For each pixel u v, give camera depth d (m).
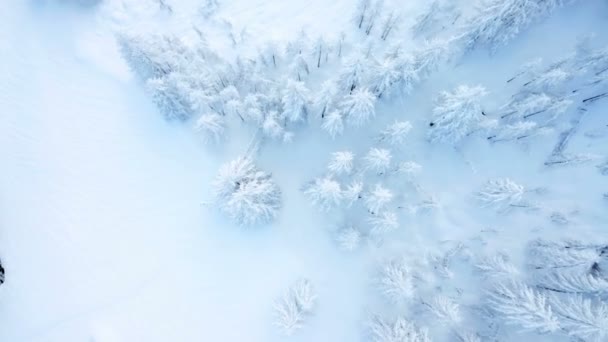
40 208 23.42
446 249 21.17
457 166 22.02
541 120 20.62
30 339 22.00
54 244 23.00
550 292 18.06
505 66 22.03
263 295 22.20
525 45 21.89
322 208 20.80
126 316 22.31
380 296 21.23
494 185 19.88
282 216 22.62
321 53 22.67
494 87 22.06
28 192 23.59
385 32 23.36
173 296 22.47
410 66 18.58
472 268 20.47
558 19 21.56
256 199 19.59
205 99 20.64
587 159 19.86
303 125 22.52
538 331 17.86
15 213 23.30
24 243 22.95
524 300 16.84
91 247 22.95
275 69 23.28
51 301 22.36
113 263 22.75
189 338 22.05
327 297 21.83
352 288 21.73
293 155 22.94
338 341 21.31
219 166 23.20
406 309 20.67
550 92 20.31
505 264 18.69
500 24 19.39
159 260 22.78
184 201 23.31
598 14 21.17
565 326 16.20
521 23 19.91
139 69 21.88
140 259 22.81
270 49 22.62
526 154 21.47
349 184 21.23
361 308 21.41
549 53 21.56
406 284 18.22
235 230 22.80
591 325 15.06
